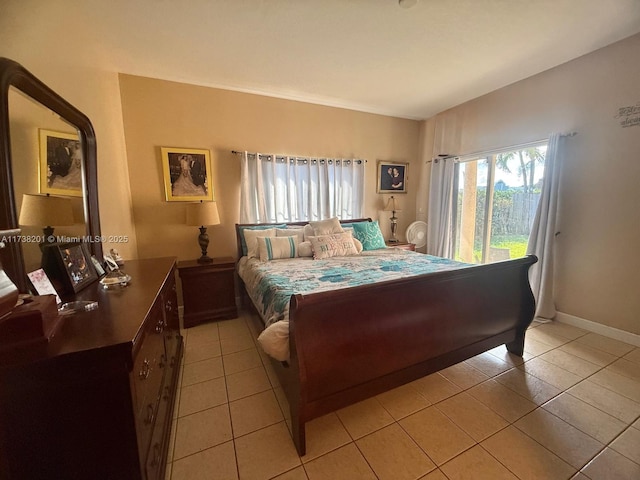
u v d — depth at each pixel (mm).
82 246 1492
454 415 1574
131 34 2039
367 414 1596
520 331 2096
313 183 3568
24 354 733
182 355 2205
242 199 3182
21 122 1099
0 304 718
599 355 2150
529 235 2861
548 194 2670
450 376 1923
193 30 2014
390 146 4121
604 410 1587
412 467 1267
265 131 3291
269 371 2031
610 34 2156
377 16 1889
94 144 1728
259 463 1291
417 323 1564
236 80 2871
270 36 2105
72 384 774
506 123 3121
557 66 2648
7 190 938
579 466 1255
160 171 2879
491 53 2400
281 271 2352
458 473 1233
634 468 1240
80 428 800
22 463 778
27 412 759
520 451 1336
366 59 2469
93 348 763
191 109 2939
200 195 3049
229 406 1667
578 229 2592
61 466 805
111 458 840
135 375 886
